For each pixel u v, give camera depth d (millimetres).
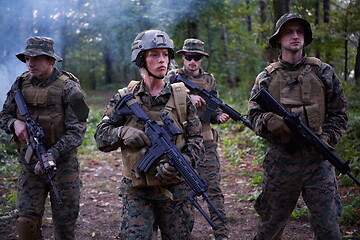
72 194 3625
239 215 5324
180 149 2982
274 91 3430
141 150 2939
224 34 17312
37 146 3414
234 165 7988
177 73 4895
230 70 17656
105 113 3211
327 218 3223
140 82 3168
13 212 5148
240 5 14039
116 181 7230
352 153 6312
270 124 3275
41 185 3559
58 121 3564
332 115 3451
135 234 2947
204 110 4648
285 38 3451
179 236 3061
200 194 2770
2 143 7703
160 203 3045
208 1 12992
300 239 4395
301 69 3422
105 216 5453
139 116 2984
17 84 3674
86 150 9516
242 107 12805
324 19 8922
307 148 3291
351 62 9906
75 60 25734
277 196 3422
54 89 3564
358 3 7941
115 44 14000
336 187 3340
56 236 3709
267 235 3547
